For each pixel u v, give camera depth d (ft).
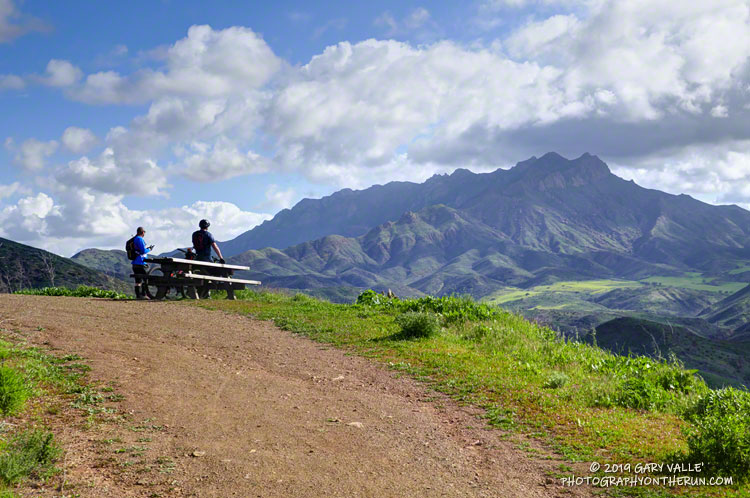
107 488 14.56
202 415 21.36
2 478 14.28
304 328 43.14
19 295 53.52
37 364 25.53
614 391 27.86
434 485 16.37
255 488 15.25
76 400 21.59
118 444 17.71
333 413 23.16
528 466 18.25
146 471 15.87
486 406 25.21
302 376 29.53
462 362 33.22
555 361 35.63
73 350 29.45
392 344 38.06
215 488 15.10
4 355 26.35
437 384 28.89
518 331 43.09
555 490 16.34
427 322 41.06
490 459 18.85
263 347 35.86
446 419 23.45
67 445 17.15
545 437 21.24
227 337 38.09
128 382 24.67
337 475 16.57
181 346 33.73
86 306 46.39
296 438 19.69
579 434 21.49
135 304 50.29
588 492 16.20
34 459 15.43
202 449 17.90
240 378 27.71
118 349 30.81
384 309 53.11
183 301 54.29
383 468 17.46
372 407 24.54
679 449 19.38
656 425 23.06
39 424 18.70
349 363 33.12
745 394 25.32
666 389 30.48
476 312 48.55
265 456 17.69
